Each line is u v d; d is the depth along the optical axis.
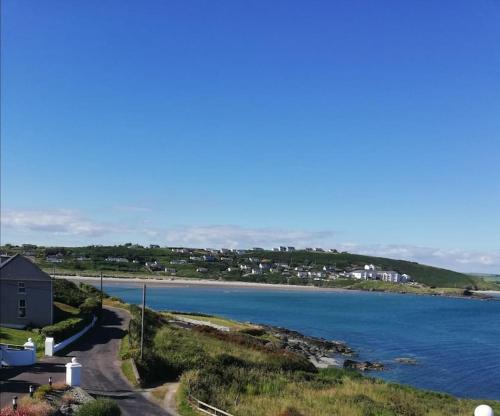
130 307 87.88
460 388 63.00
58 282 91.06
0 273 61.22
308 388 42.28
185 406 31.69
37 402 26.92
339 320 137.00
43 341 50.88
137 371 38.62
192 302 177.38
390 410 36.69
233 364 47.00
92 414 25.95
